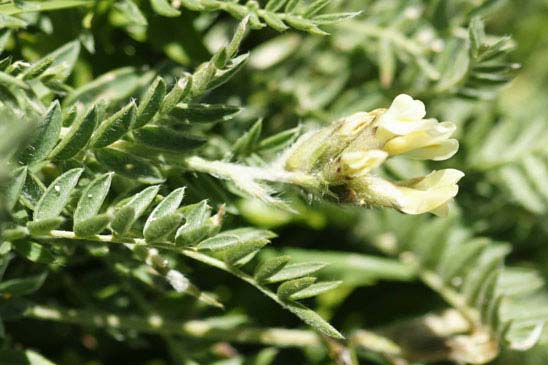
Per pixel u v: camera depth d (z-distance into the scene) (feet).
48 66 1.09
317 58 1.41
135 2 1.20
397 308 1.43
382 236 1.40
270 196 1.16
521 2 1.68
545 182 1.44
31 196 1.06
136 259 1.15
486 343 1.29
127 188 1.15
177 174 1.16
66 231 1.06
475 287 1.31
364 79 1.44
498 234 1.49
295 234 1.41
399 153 1.11
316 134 1.12
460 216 1.43
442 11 1.36
